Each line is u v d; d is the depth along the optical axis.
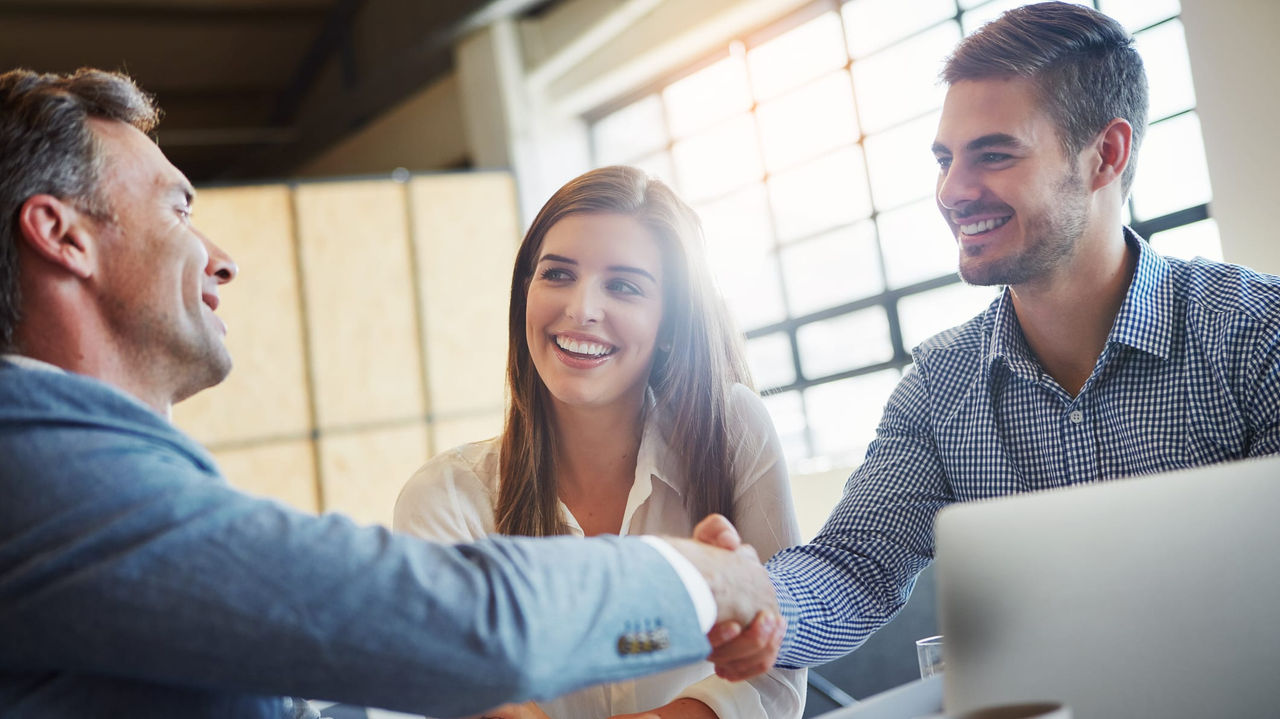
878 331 6.02
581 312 1.63
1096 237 1.58
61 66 9.13
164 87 9.74
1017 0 5.20
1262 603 0.81
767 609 1.12
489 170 7.34
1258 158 3.83
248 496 0.96
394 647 0.91
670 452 1.75
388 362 6.96
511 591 0.94
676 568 1.05
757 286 6.67
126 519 0.91
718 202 6.89
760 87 6.57
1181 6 4.02
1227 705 0.80
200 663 0.90
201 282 1.15
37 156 1.07
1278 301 1.52
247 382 6.67
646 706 1.64
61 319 1.08
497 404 7.15
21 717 0.91
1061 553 0.84
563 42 7.29
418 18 7.91
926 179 5.73
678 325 1.73
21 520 0.92
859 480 1.81
